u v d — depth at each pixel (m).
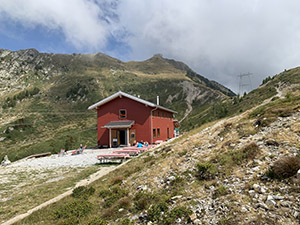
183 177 7.51
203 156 9.01
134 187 8.26
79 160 18.58
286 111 9.59
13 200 8.67
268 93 66.88
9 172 14.98
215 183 6.11
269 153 6.56
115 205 6.84
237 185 5.52
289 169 5.02
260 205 4.34
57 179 11.96
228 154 7.88
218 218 4.43
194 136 13.98
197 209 5.04
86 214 6.62
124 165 13.35
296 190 4.42
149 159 12.37
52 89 168.62
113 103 30.17
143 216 5.66
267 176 5.37
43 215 6.78
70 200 7.93
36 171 14.72
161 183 7.79
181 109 140.12
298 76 67.25
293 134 7.20
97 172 12.81
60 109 126.56
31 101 138.75
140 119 28.52
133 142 28.47
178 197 6.00
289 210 3.94
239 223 3.99
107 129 29.89
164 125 34.41
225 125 12.55
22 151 64.75
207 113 98.25
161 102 160.50
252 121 10.96
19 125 92.00
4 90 195.25
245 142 8.42
